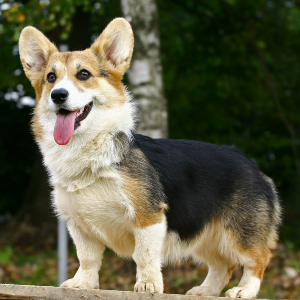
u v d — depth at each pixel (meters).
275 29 13.65
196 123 14.27
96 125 3.88
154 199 3.88
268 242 4.72
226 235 4.57
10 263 9.90
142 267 3.81
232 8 11.91
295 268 8.80
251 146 14.59
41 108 4.05
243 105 14.63
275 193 5.03
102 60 4.21
